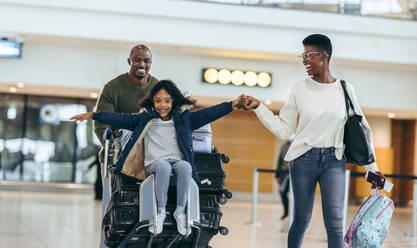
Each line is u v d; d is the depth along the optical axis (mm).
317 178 4359
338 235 4199
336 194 4246
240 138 18375
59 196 14445
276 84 13172
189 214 3768
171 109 4035
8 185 16312
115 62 12562
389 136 19250
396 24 12234
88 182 17469
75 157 17406
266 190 18516
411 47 12398
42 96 17109
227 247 6730
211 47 11664
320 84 4340
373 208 4430
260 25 11773
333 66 13445
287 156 4379
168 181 3754
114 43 11789
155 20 11500
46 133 17219
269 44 11852
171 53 12781
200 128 4188
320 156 4281
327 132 4277
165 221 3771
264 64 13141
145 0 11367
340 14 12039
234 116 18344
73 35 11289
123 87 4816
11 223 8281
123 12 11312
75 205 11891
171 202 3834
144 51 4746
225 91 12977
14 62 12344
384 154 19062
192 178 3877
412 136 19375
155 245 3906
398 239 8484
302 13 11891
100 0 11242
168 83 3990
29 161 17172
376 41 12273
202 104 15289
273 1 11812
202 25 11641
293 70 13227
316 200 16000
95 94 15164
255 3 11750
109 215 3822
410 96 13758
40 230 7633
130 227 3738
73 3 11172
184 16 11484
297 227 4359
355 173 7578
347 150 4285
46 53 12438
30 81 12383
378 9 12195
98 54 12531
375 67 13562
